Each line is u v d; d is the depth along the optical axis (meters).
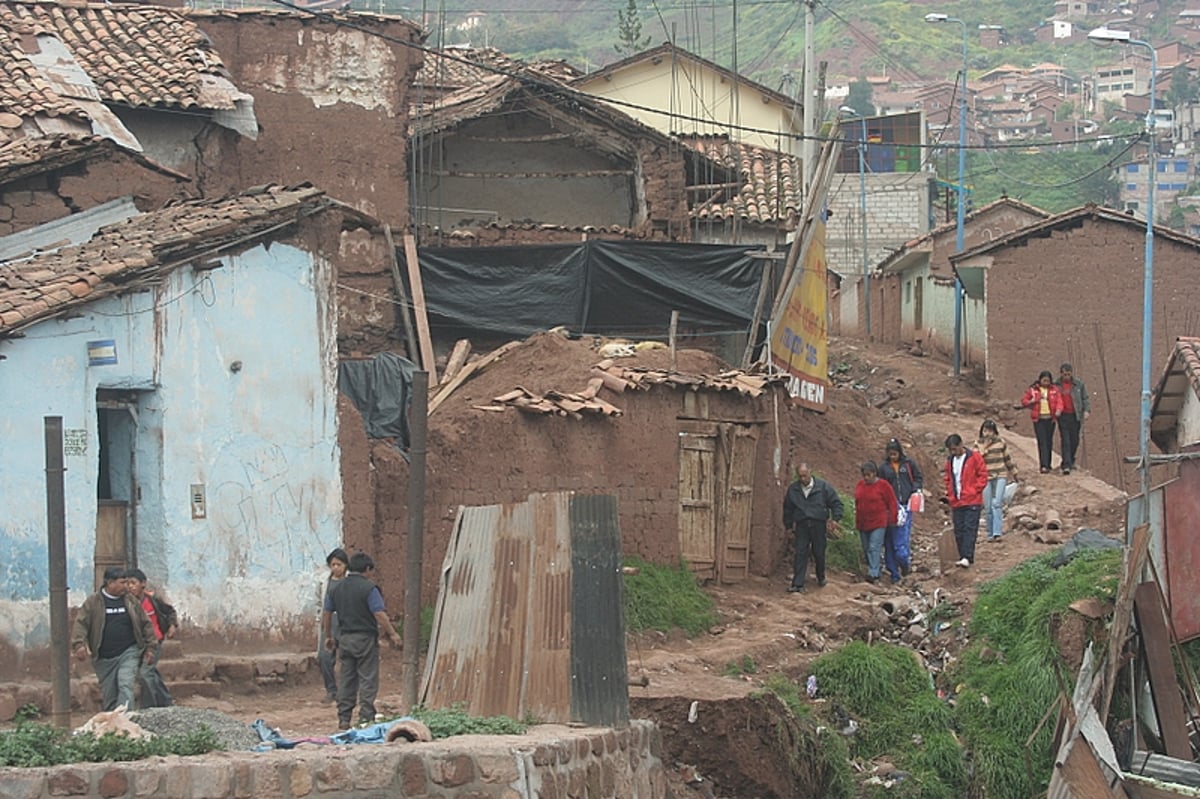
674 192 65.69
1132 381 79.81
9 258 44.53
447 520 43.53
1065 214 79.94
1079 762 35.72
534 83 65.06
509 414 45.16
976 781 42.34
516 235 63.38
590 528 29.78
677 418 49.56
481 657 30.12
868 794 41.09
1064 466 65.06
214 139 58.03
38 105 50.50
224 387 39.56
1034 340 80.44
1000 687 44.31
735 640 45.44
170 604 37.94
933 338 97.56
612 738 27.84
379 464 42.56
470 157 67.94
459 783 23.69
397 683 39.34
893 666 44.84
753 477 52.31
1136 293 80.00
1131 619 41.47
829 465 62.62
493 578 30.59
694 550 50.00
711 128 93.25
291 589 40.25
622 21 113.00
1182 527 43.50
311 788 22.89
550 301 58.91
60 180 46.09
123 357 37.91
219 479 39.38
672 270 59.06
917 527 60.88
